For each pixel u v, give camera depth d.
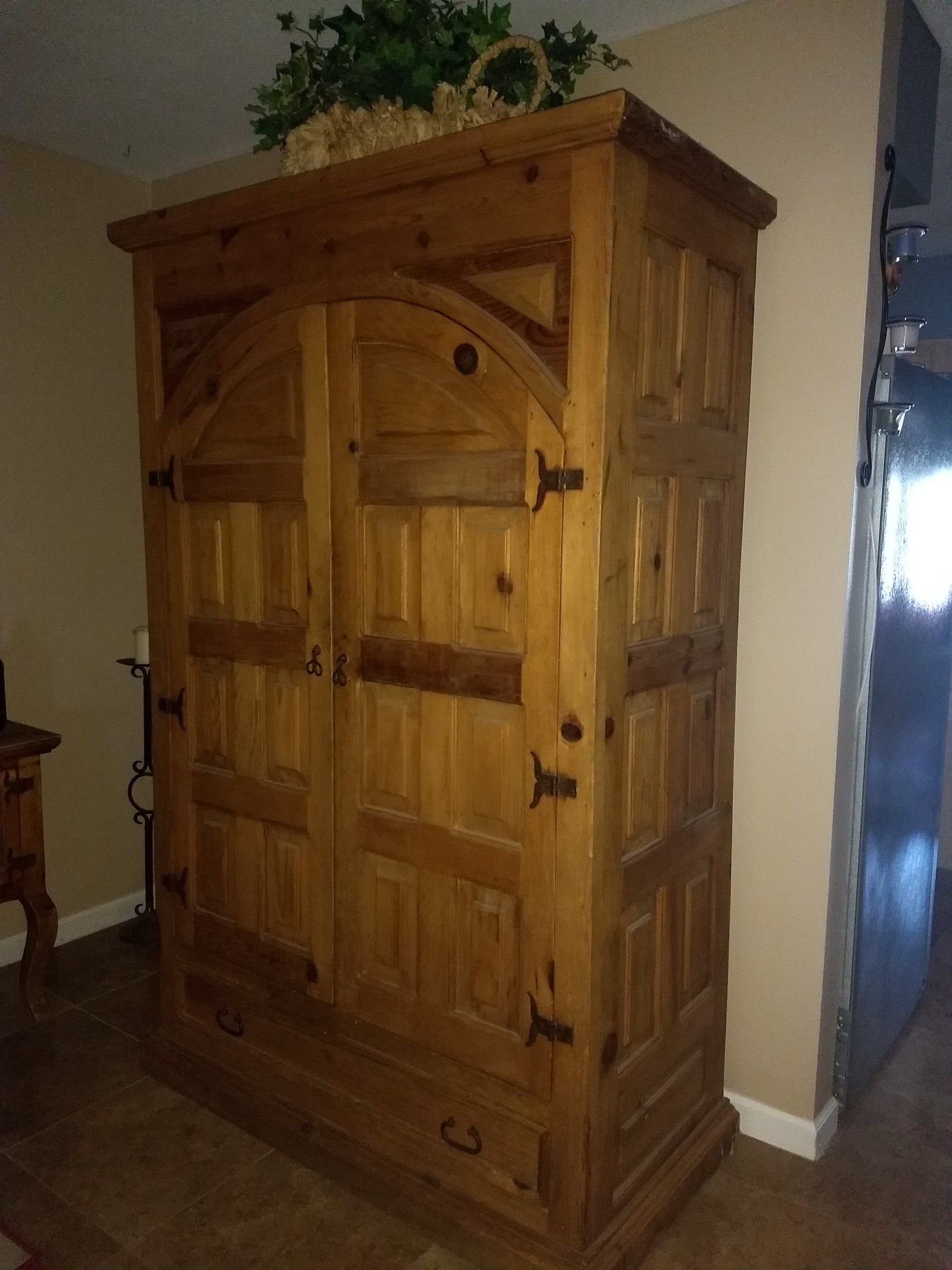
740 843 2.16
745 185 1.79
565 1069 1.66
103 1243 1.85
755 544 2.07
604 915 1.64
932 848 2.82
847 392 1.93
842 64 1.87
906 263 1.97
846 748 2.09
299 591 1.96
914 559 2.36
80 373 2.97
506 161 1.54
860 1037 2.30
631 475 1.58
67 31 2.17
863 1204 1.98
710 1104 2.12
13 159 2.76
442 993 1.83
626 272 1.50
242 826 2.15
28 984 2.62
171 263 2.11
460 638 1.72
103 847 3.19
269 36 2.20
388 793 1.87
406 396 1.74
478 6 1.79
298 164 1.86
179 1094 2.32
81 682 3.06
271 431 1.97
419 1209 1.87
